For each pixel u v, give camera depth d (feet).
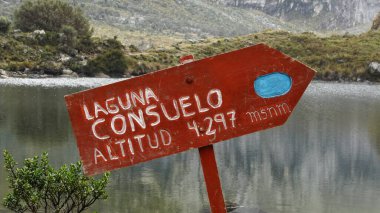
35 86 215.92
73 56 320.09
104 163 12.42
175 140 12.57
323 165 72.59
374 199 53.93
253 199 52.85
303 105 180.75
